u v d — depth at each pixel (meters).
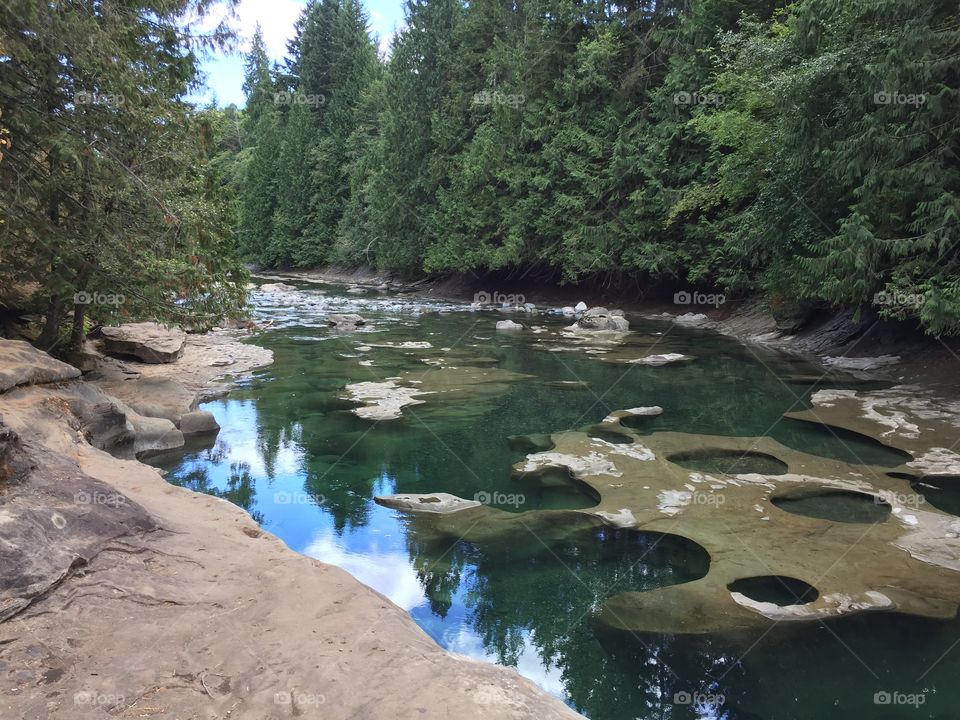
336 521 6.24
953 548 5.53
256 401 10.96
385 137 42.53
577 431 9.39
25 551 3.41
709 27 23.70
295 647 3.11
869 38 11.24
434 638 4.31
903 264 10.99
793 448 8.48
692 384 12.69
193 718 2.60
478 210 33.00
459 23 37.12
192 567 3.87
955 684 3.82
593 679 3.85
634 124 27.14
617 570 5.25
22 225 8.85
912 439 8.73
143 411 9.08
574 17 29.00
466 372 13.66
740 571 5.15
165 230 10.00
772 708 3.61
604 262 27.52
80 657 2.92
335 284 43.72
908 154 10.85
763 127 16.91
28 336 10.98
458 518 6.33
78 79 9.02
